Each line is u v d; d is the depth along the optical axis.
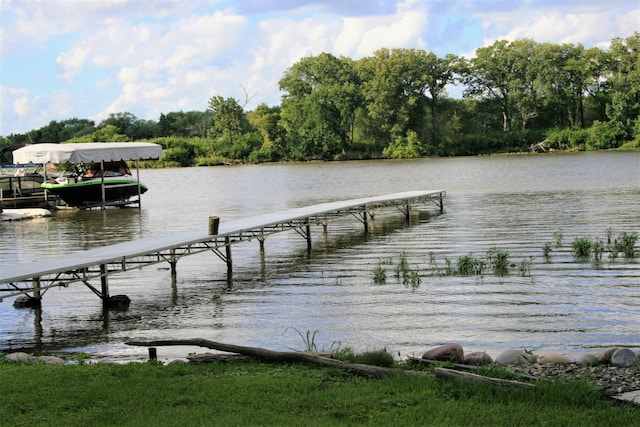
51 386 7.81
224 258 18.30
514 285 15.05
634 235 20.73
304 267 18.33
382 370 7.94
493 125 99.69
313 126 96.50
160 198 44.78
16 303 14.69
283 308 13.82
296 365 8.54
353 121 98.19
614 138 86.56
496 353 10.37
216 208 36.84
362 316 12.95
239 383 7.69
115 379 8.05
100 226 30.31
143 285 16.52
